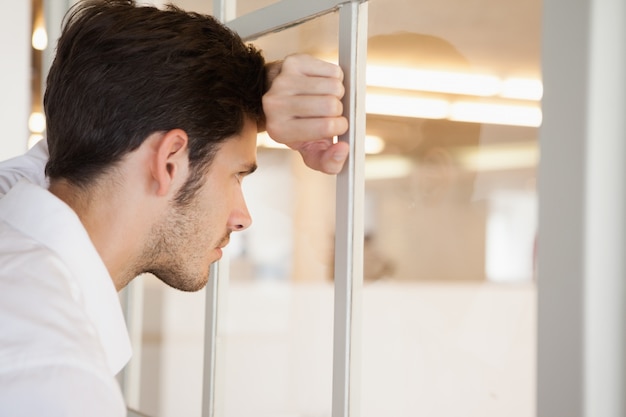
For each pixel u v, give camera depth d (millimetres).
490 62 831
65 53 931
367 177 998
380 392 961
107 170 898
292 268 1111
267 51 1183
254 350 1183
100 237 903
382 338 960
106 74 893
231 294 1233
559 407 715
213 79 928
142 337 1480
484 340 827
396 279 942
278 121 982
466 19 863
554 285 727
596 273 695
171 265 945
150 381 1452
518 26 796
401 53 948
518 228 793
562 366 712
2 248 785
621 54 706
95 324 838
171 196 919
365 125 1006
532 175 777
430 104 912
